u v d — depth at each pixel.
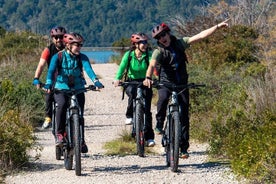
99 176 11.56
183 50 11.98
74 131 11.55
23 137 12.52
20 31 54.28
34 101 19.61
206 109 18.12
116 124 20.00
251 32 30.89
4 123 12.68
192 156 13.44
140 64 13.56
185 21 38.53
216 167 12.16
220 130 13.55
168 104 12.09
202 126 15.76
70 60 12.01
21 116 17.48
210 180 11.12
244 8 41.75
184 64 12.01
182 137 12.03
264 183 10.48
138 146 13.37
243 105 14.84
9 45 49.72
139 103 13.28
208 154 13.38
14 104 18.73
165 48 11.91
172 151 11.77
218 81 20.78
